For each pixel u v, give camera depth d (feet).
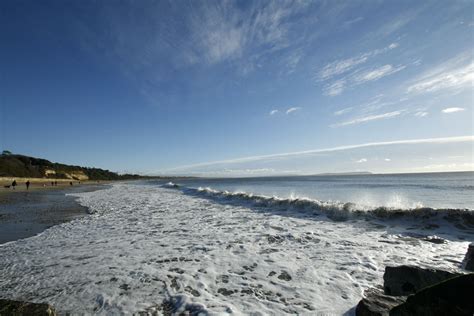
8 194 101.30
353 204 41.27
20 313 11.97
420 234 28.73
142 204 62.49
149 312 13.78
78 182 269.23
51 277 18.65
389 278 14.82
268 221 37.37
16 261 22.22
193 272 19.13
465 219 31.01
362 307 11.89
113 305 14.56
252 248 24.84
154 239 28.76
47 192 114.83
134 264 20.94
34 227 36.73
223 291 16.07
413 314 10.02
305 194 90.33
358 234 29.25
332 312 13.28
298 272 18.83
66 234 31.99
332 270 19.04
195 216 43.29
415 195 80.28
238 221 38.04
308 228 32.55
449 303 9.36
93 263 21.33
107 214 47.47
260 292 15.84
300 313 13.28
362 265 19.93
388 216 35.40
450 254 22.26
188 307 14.11
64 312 13.99
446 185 122.42
